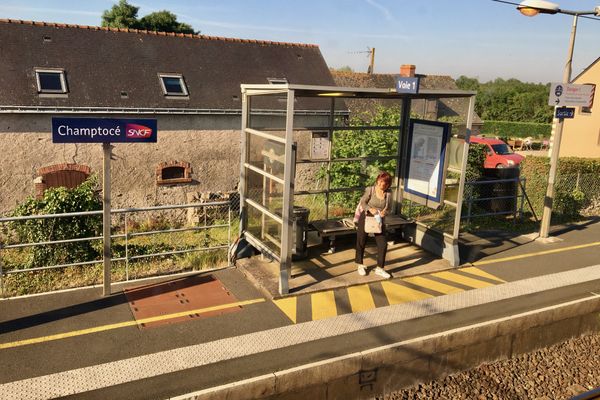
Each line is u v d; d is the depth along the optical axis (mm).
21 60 14633
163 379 5316
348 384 5809
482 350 6750
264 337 6238
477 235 11273
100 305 6961
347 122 16641
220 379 5352
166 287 7645
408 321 6805
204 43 18375
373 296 7520
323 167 14172
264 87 7555
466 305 7398
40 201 9562
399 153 9727
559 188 13953
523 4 10000
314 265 8539
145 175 15305
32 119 13719
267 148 7828
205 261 8828
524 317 7000
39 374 5309
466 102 8336
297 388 5523
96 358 5652
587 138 26906
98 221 9914
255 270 8109
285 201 7137
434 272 8570
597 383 6664
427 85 33906
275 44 19984
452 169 8742
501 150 25000
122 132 6734
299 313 6895
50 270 8719
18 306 6848
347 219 9516
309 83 18812
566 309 7434
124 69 15883
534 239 11086
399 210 9945
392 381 6102
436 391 6246
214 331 6348
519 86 78500
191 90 16219
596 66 26125
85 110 14148
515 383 6527
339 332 6430
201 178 16156
